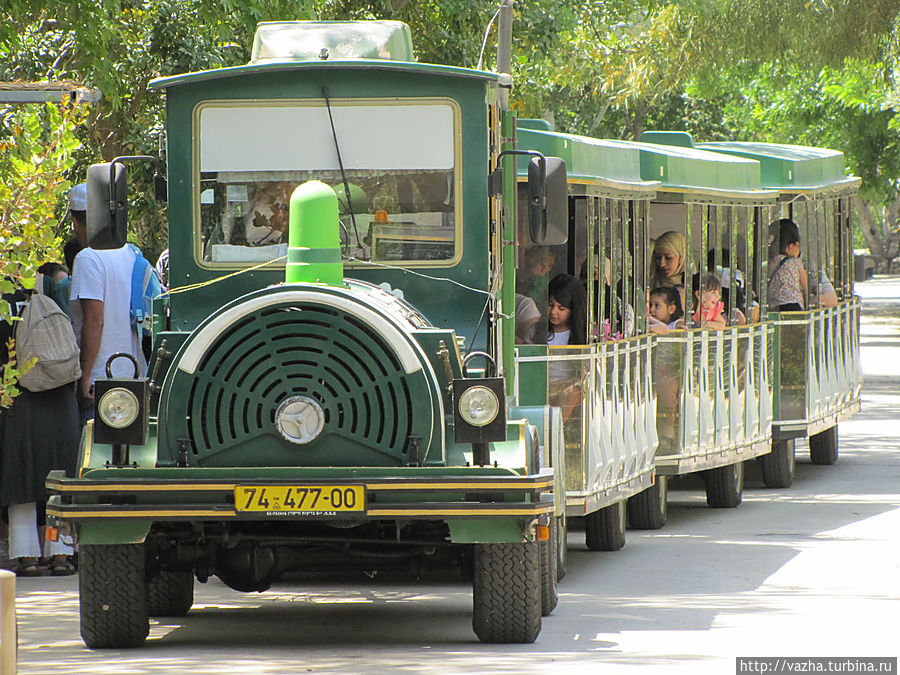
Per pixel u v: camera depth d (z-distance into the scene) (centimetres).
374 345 2653
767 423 5331
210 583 3738
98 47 5009
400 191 3003
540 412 3162
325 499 2627
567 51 10212
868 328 16612
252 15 5659
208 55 6431
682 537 4391
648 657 2716
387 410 2658
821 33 10094
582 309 3800
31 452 3688
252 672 2583
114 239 2900
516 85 8569
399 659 2705
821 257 5956
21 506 3719
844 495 5353
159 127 6550
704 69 10625
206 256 3036
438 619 3184
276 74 3022
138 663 2683
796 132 15862
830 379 5991
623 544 4197
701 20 10375
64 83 3609
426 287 2989
